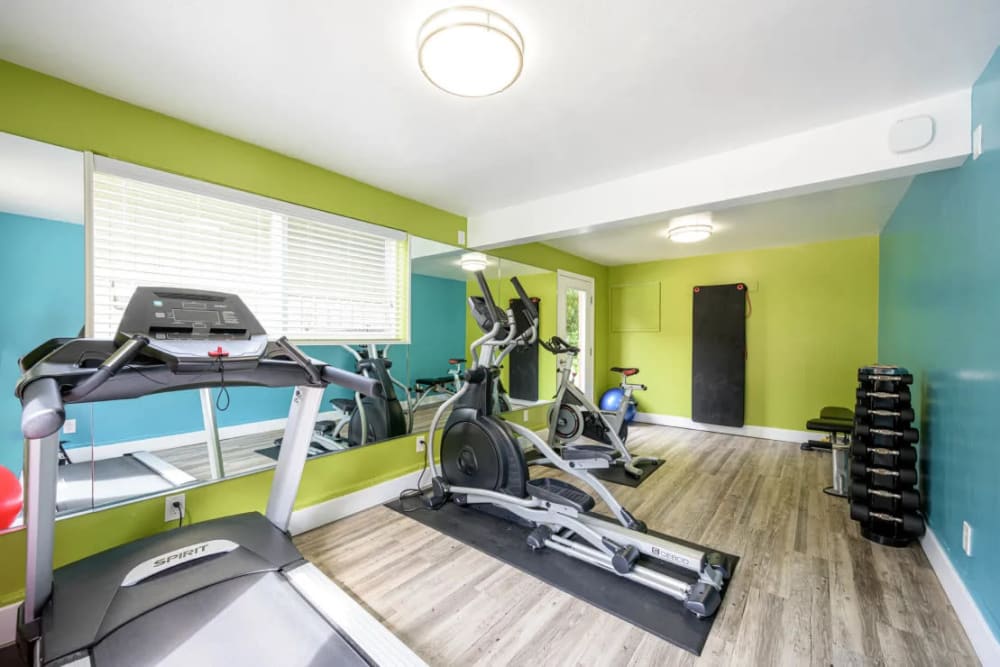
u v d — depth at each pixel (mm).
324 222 2686
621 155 2455
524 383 4562
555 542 2324
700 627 1701
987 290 1625
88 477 1861
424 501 2990
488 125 2119
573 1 1301
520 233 3365
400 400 3197
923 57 1576
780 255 4840
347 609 1532
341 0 1304
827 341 4582
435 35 1354
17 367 1752
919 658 1546
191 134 2107
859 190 2938
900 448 2373
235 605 1490
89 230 1834
